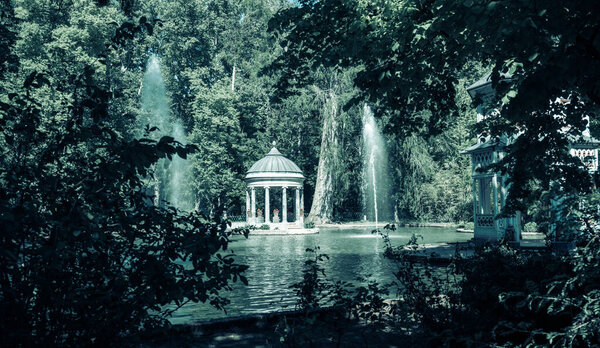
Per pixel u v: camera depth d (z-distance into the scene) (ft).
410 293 20.56
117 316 10.62
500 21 13.07
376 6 24.00
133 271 11.76
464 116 136.98
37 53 118.32
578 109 21.84
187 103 182.19
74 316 11.30
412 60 22.58
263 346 18.62
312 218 154.61
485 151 68.90
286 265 55.01
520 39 11.07
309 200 194.59
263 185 131.23
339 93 143.84
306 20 28.91
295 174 133.59
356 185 159.33
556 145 22.26
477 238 70.18
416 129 34.37
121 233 11.76
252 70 169.07
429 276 21.88
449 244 69.67
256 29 186.60
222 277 11.46
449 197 142.61
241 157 165.78
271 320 22.34
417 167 142.10
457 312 18.03
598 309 10.51
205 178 148.25
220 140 155.53
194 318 27.61
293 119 163.22
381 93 24.25
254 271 50.01
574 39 10.37
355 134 148.77
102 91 12.64
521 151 22.39
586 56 10.18
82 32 117.91
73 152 12.44
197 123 157.89
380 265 52.60
